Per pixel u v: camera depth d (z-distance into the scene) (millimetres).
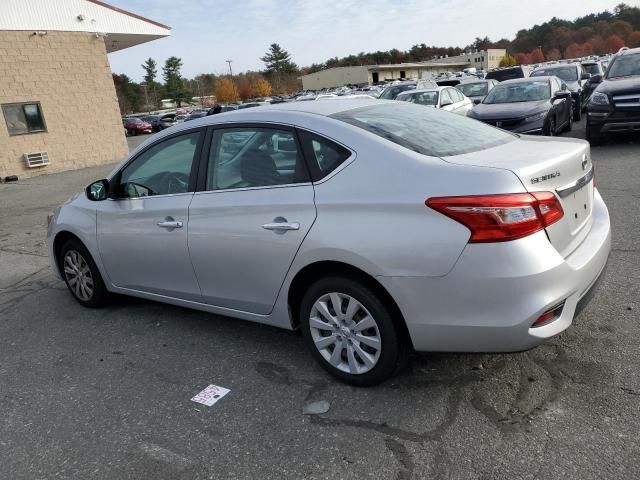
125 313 4801
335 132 3137
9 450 2967
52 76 18641
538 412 2830
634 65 11203
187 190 3799
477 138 3377
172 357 3885
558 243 2785
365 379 3158
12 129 17656
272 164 3344
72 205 4812
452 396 3041
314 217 3076
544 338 2656
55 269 5168
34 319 4891
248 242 3391
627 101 10180
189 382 3514
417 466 2541
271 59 113938
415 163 2848
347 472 2553
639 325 3594
